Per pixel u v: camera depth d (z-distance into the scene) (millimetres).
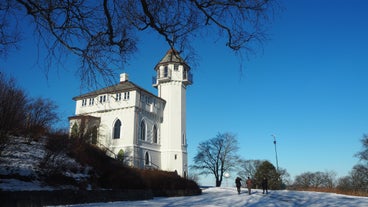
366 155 59312
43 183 19172
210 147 66375
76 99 49812
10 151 21641
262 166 69438
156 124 52344
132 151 44469
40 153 22656
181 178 32500
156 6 6125
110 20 5969
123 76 50406
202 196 30000
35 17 6082
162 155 52156
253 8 6086
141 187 26656
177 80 55062
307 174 81250
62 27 6242
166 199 25078
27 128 24500
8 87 21453
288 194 30703
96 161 26562
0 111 20109
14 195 14922
